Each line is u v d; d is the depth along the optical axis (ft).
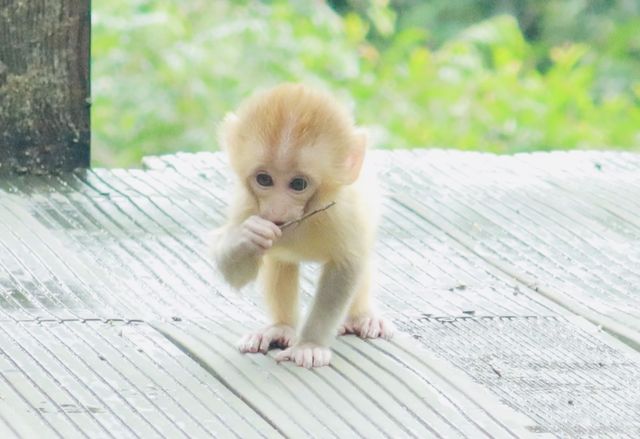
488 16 80.79
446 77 69.87
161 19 62.69
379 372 29.04
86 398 26.71
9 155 40.24
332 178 29.22
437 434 26.30
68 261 34.17
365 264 30.68
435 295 34.17
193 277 33.99
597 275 36.27
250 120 29.09
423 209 40.06
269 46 64.13
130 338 29.89
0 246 34.63
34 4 39.73
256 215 29.37
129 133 61.21
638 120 72.23
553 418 27.43
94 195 39.22
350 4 78.54
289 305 30.99
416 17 80.02
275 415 26.53
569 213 40.65
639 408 28.25
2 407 25.90
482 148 66.33
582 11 80.79
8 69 39.78
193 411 26.53
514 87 70.18
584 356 30.96
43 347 28.94
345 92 65.10
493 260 36.78
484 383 28.96
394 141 63.82
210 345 29.68
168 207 38.58
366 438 25.91
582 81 72.95
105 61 62.03
